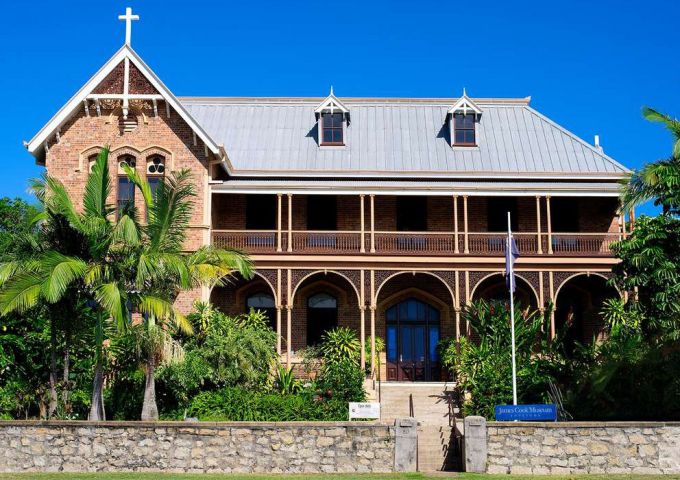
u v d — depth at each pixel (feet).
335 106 110.73
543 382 77.82
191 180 94.43
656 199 73.10
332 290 104.88
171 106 95.14
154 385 71.87
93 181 66.28
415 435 56.59
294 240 101.45
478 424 56.39
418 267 95.96
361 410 64.18
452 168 107.96
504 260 95.76
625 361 67.87
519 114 116.37
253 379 80.38
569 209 107.04
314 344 102.99
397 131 113.39
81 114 96.17
